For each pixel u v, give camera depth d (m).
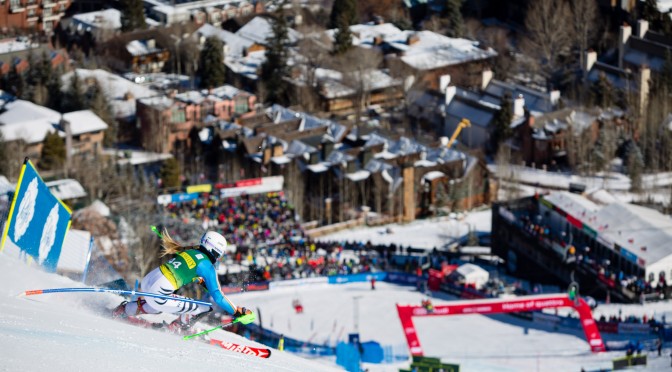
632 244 176.25
